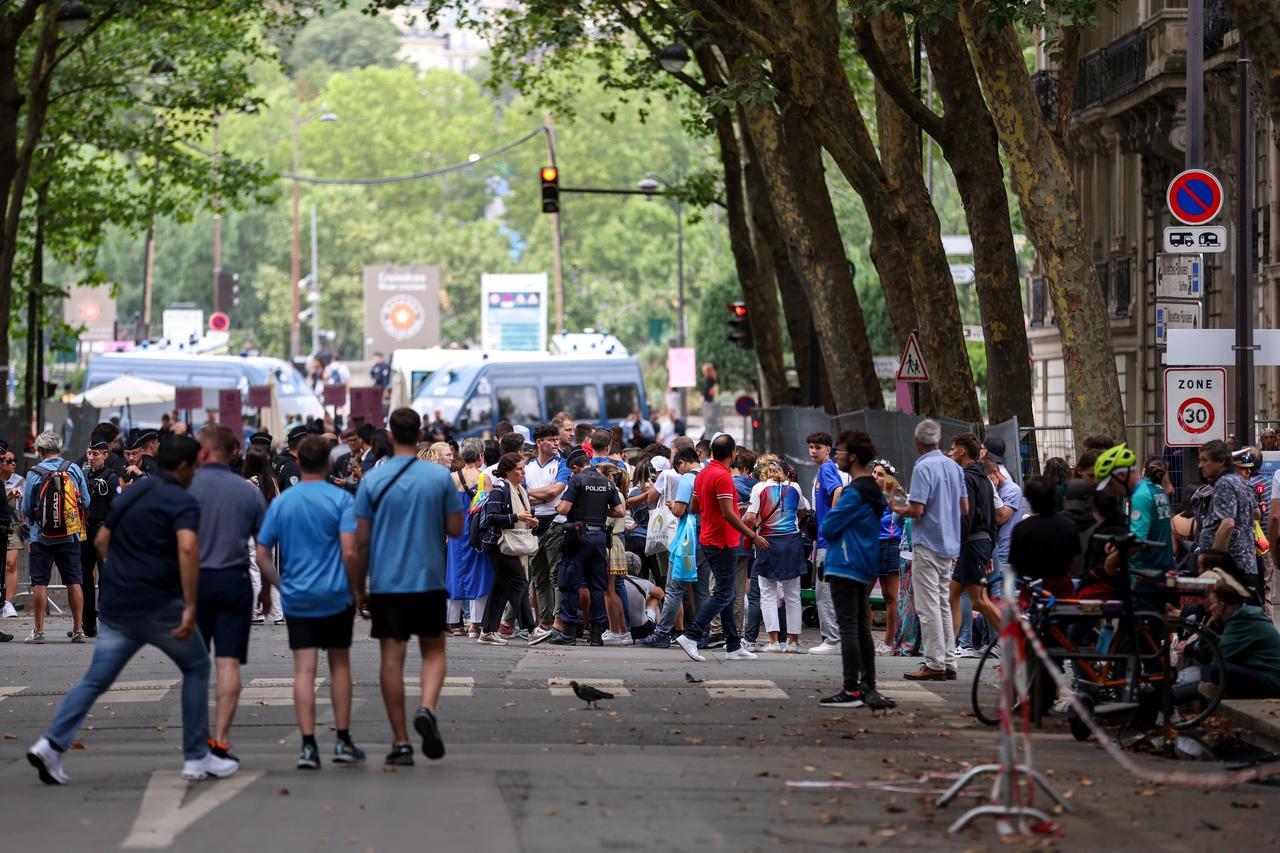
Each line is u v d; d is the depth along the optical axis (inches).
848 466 1150.3
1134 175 2758.4
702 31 1947.6
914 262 1724.9
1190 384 1417.3
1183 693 1077.8
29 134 2551.7
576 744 995.9
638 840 701.9
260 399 3506.4
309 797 788.6
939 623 1293.1
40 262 3134.8
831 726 1067.9
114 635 850.1
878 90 1919.3
